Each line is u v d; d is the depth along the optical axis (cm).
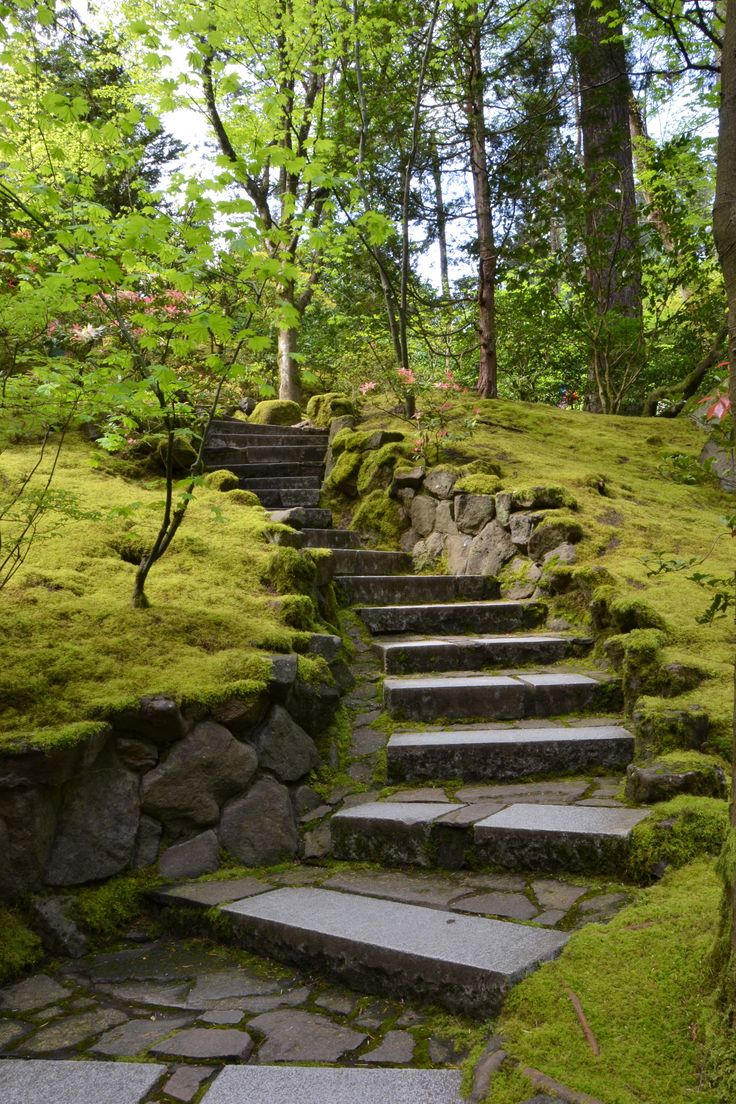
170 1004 206
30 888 248
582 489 567
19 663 292
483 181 929
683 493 634
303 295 999
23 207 308
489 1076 157
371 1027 189
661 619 381
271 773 308
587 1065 155
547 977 180
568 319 955
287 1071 170
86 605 345
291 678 319
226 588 394
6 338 322
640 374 1038
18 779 243
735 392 157
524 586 489
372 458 623
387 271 953
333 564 458
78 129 326
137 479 553
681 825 233
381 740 349
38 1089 167
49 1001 211
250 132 854
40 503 336
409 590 495
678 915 195
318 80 994
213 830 288
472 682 373
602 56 905
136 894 263
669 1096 145
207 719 294
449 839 262
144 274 345
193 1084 167
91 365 338
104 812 268
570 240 942
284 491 631
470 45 881
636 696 338
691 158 894
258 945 231
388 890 247
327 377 1060
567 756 312
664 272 954
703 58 750
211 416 352
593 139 1010
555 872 244
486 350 934
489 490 542
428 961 194
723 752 287
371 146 917
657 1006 166
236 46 808
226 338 313
